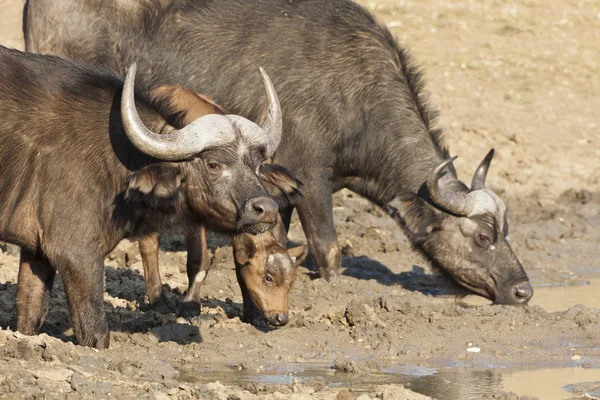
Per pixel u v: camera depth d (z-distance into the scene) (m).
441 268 48.66
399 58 51.41
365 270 54.09
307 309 44.66
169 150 33.09
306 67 49.59
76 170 34.47
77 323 35.09
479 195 48.12
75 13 49.75
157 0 50.34
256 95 49.62
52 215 34.47
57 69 35.72
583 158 78.62
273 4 50.81
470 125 82.62
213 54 49.91
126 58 50.28
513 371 37.84
